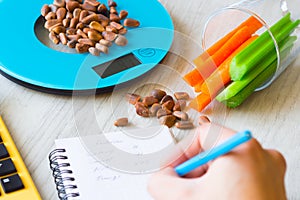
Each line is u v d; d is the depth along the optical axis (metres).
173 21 0.81
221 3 0.85
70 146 0.65
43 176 0.63
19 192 0.60
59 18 0.77
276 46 0.70
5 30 0.76
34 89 0.71
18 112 0.69
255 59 0.70
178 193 0.51
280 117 0.70
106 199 0.60
